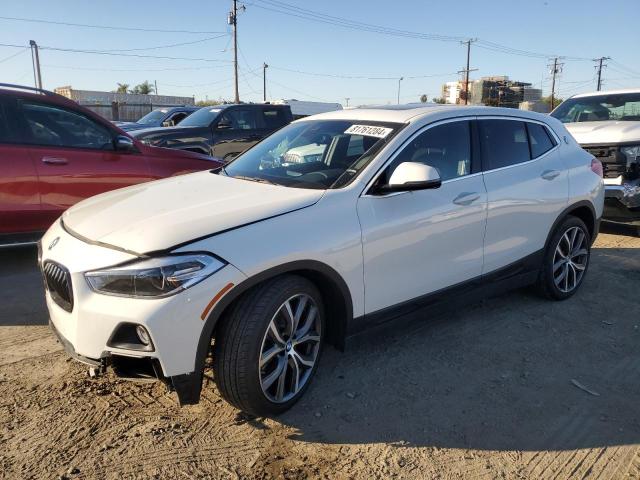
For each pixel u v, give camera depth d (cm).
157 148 646
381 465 269
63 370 347
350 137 376
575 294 511
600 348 402
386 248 334
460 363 372
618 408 325
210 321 263
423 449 282
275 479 257
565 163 481
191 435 286
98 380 337
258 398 285
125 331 257
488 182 406
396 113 395
